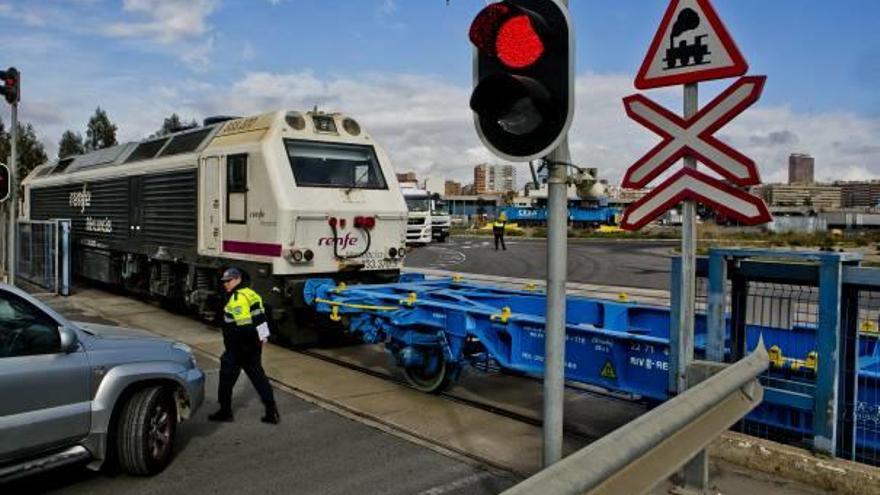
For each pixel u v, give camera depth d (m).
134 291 16.69
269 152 10.88
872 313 7.32
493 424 7.17
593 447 2.63
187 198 13.10
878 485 5.20
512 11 3.64
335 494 5.41
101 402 5.32
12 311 5.01
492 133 3.80
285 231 10.58
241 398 8.15
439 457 6.23
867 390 5.94
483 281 20.94
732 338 6.57
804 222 62.50
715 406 3.71
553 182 3.73
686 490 4.94
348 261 11.23
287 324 10.81
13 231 13.99
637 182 5.59
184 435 6.77
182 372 5.96
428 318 8.19
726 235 47.75
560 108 3.57
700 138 5.20
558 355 3.77
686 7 5.24
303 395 8.25
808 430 5.89
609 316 8.20
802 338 6.53
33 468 4.94
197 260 12.76
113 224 16.62
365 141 11.91
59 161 21.70
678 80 5.30
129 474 5.67
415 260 29.31
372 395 8.27
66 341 5.07
